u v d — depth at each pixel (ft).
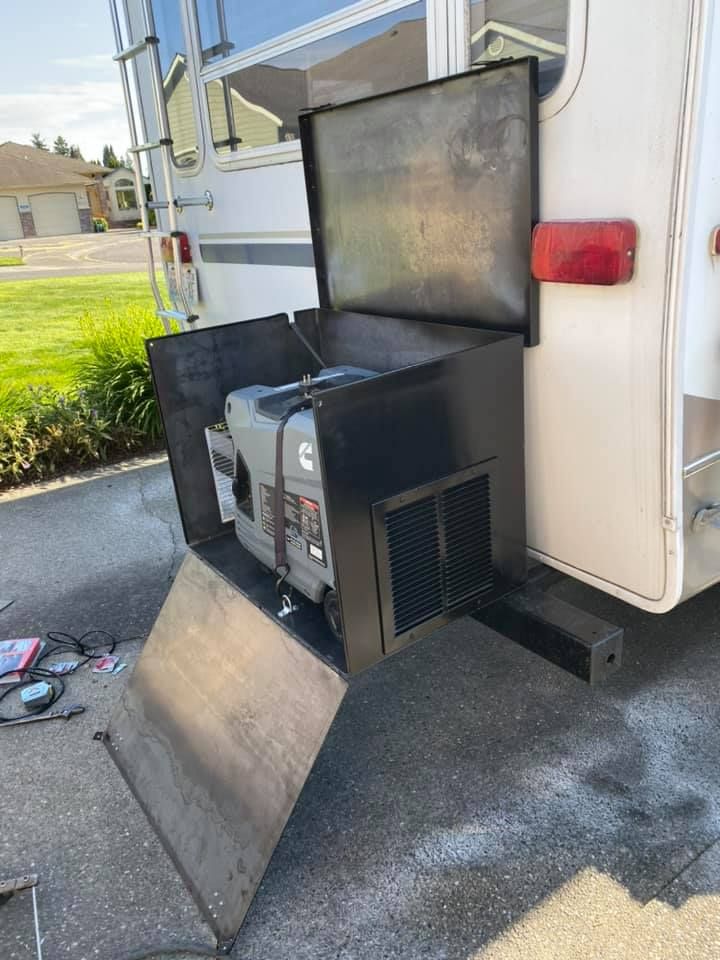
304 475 5.57
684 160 4.22
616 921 5.00
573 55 4.61
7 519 12.55
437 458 5.25
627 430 5.04
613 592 5.58
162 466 14.82
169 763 6.23
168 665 6.83
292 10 7.17
